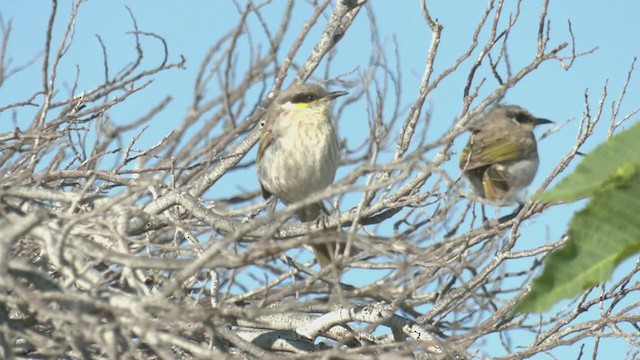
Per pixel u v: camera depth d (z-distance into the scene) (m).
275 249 7.30
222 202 13.59
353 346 12.12
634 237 2.89
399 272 9.53
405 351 9.18
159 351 7.29
